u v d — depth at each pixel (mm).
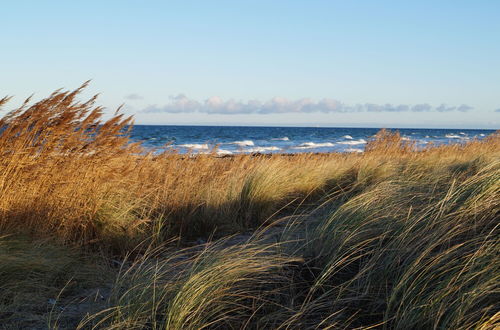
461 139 16469
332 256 4086
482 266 3307
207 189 7629
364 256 4168
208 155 8789
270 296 3734
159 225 6184
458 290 3150
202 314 3367
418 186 6125
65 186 5785
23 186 5578
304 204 8398
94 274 4672
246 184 8023
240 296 3686
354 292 3629
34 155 5785
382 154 13820
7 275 4156
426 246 3758
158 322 3350
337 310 3516
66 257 4824
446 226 3930
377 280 3734
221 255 3936
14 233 5133
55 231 5539
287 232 5109
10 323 3568
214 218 7035
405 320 3076
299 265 4164
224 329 3338
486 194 4371
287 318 3418
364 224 4348
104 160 6129
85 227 5645
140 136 65062
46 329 3479
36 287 4172
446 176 6941
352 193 8188
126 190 6711
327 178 9906
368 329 3238
